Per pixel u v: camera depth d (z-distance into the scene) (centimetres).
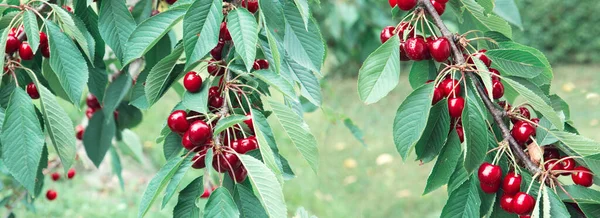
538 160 119
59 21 136
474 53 122
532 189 117
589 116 507
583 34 754
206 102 120
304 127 119
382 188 426
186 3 123
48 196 248
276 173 114
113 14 137
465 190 120
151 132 454
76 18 137
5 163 124
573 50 760
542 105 115
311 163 120
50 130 129
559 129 115
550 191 114
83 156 219
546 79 128
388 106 632
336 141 527
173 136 131
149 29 122
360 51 419
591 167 117
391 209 388
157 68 125
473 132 118
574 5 755
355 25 396
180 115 119
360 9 388
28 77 142
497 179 117
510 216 121
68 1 148
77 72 132
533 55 121
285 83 119
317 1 134
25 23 128
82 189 354
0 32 130
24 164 125
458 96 122
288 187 399
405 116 120
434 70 129
